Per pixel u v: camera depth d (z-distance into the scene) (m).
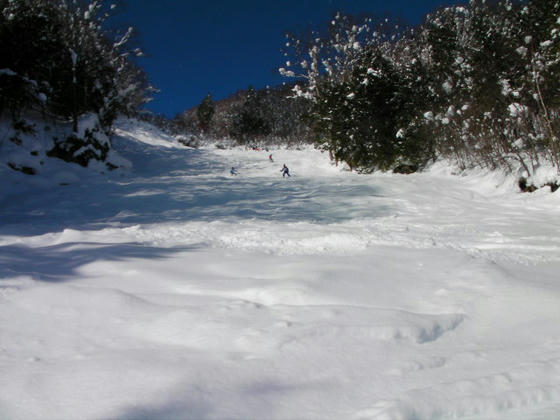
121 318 3.28
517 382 2.01
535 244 6.96
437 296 3.75
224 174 26.77
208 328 2.94
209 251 6.52
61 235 8.81
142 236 8.63
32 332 3.03
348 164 27.66
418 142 23.92
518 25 17.66
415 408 1.76
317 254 6.09
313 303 3.59
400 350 2.59
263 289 3.89
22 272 4.74
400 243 7.07
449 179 20.23
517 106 15.86
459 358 2.43
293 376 2.22
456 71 20.88
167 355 2.52
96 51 28.17
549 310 3.21
